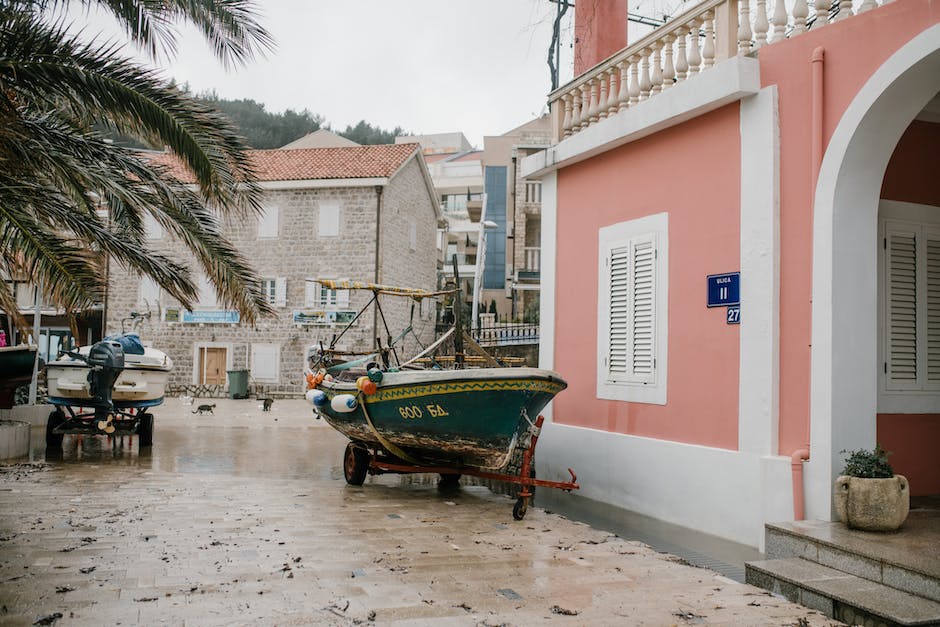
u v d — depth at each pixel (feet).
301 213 91.76
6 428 34.45
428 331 110.42
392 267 94.38
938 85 18.45
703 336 23.40
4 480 27.91
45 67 20.10
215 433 48.88
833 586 14.67
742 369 21.77
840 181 19.40
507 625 12.83
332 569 16.07
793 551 17.26
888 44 18.58
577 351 29.66
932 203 22.67
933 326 22.48
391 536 19.69
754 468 20.85
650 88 26.45
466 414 23.18
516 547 18.81
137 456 36.24
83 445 40.47
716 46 23.49
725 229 22.79
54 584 14.48
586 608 13.94
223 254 26.53
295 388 90.99
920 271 22.35
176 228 25.73
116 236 25.71
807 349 20.07
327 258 90.89
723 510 21.89
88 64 20.80
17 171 22.15
